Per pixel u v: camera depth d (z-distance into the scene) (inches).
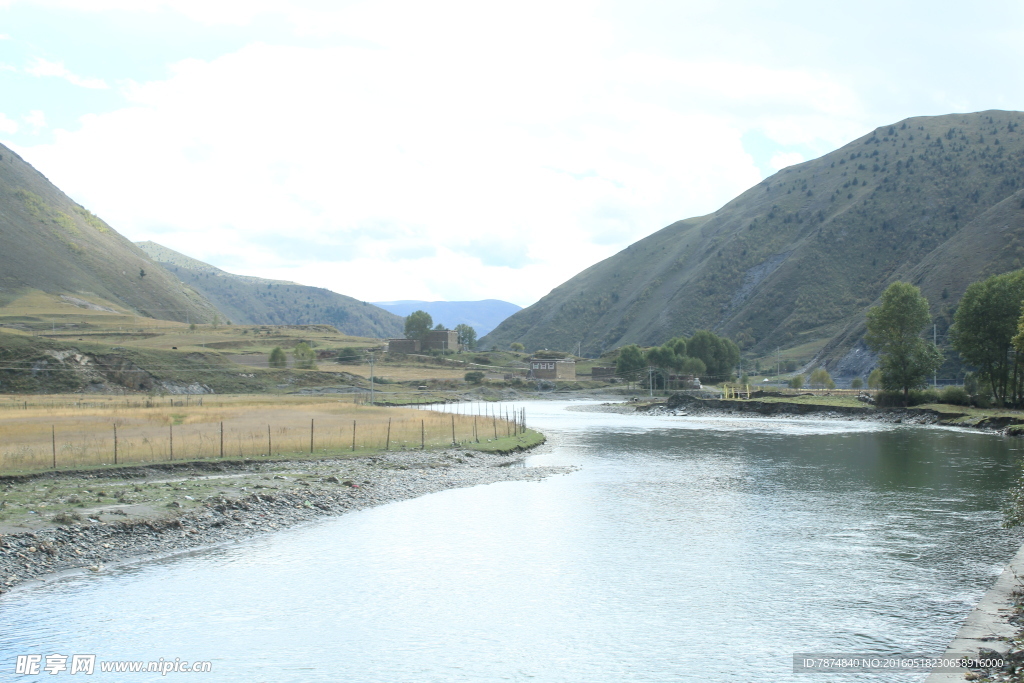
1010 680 739.4
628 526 1459.2
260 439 2397.9
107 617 949.8
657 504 1686.8
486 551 1269.7
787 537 1364.4
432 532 1402.6
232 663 831.7
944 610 970.7
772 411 5142.7
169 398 4758.9
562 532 1408.7
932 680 765.9
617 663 833.5
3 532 1169.4
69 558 1142.3
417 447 2513.5
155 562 1167.0
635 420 4864.7
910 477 2055.9
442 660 845.2
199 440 2250.2
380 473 1977.1
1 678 784.9
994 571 1139.9
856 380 7475.4
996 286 4077.3
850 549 1275.8
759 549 1279.5
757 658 839.1
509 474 2143.2
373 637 903.7
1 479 1651.1
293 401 4928.6
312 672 811.4
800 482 1999.3
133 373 5693.9
